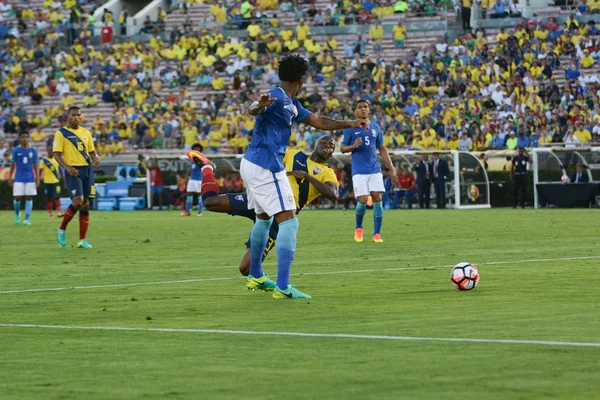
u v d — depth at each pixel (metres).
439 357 15.14
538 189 84.25
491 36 112.06
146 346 16.94
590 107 97.56
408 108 104.69
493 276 27.33
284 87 23.58
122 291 25.77
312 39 118.31
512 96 99.81
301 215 73.75
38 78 124.62
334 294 23.91
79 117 42.78
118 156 110.00
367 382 13.53
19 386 13.84
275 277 28.48
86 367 15.14
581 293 23.12
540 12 113.12
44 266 34.03
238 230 55.25
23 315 21.39
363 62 111.38
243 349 16.36
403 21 117.00
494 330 17.61
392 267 30.91
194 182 78.56
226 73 119.31
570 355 15.06
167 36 127.06
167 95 119.44
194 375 14.29
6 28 133.25
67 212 43.25
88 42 128.88
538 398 12.38
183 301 23.23
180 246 42.91
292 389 13.21
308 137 100.50
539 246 38.75
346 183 90.06
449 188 87.44
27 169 66.94
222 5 127.69
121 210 97.00
